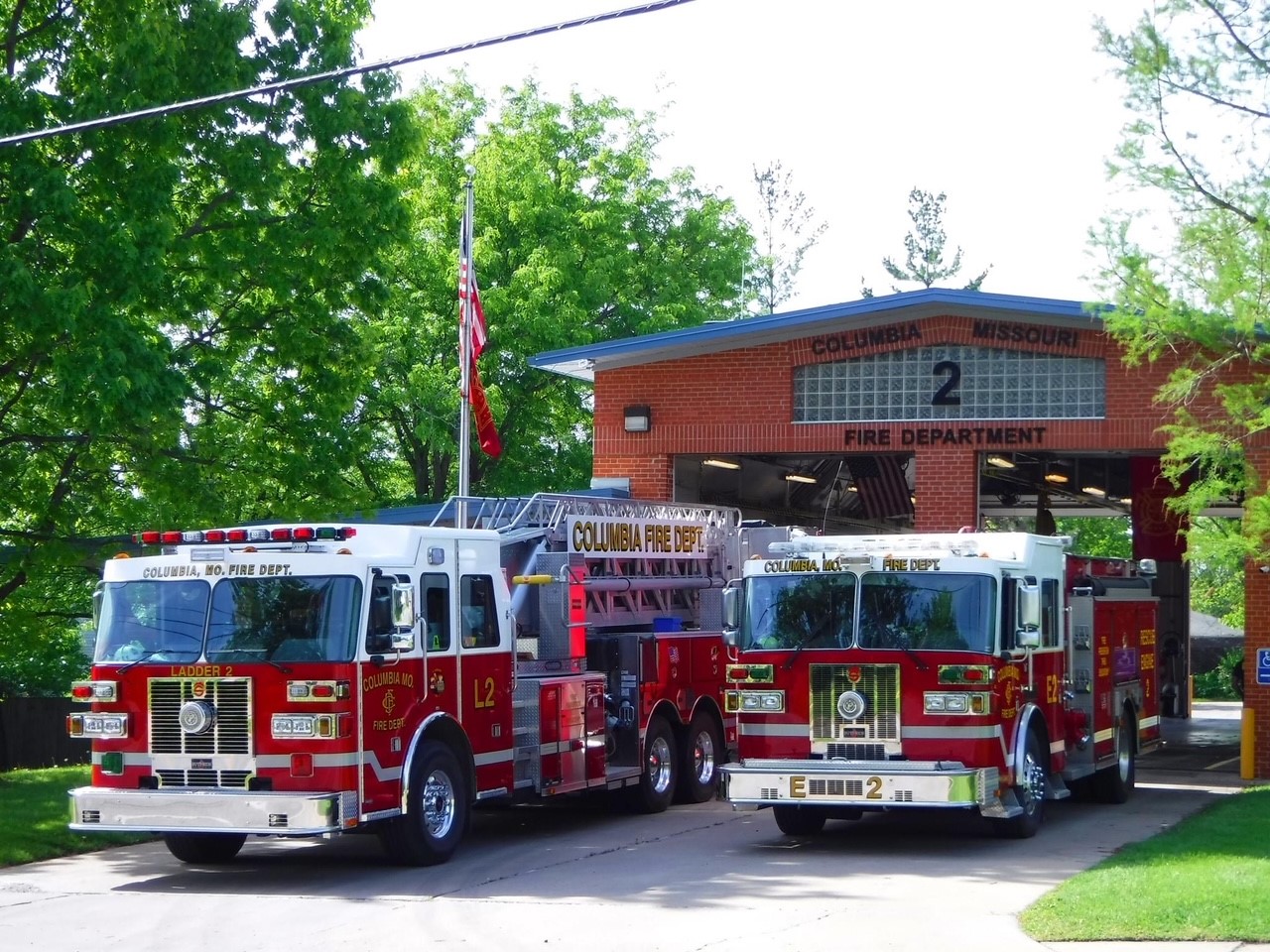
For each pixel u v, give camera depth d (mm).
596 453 23766
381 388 34625
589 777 16016
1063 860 13359
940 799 13422
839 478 29047
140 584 13242
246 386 23281
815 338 22812
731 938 9836
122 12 19578
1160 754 25109
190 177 21562
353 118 21391
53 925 10938
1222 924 9547
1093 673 16734
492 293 34312
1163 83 15984
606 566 17656
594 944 9750
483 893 11883
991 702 13758
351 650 12570
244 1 21094
